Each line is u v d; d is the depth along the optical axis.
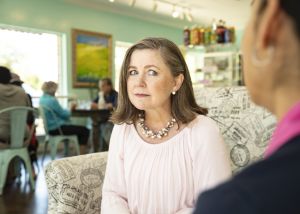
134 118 1.19
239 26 7.39
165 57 1.08
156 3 5.73
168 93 1.10
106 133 4.73
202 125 1.09
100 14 6.29
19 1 5.11
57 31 5.64
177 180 1.05
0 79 3.27
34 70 5.51
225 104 1.42
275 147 0.36
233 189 0.32
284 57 0.34
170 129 1.12
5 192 3.16
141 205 1.09
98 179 1.29
